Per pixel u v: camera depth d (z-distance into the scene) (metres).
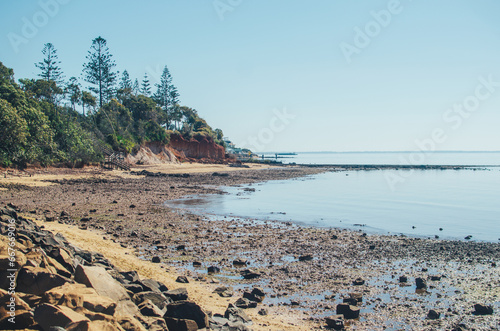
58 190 37.03
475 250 18.69
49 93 72.19
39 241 10.05
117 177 56.12
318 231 23.03
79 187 41.22
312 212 31.70
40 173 47.22
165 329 7.47
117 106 90.31
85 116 80.31
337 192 50.09
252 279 13.46
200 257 16.05
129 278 10.29
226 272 14.20
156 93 119.88
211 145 125.38
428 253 17.94
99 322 6.12
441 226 26.12
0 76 53.16
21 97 50.56
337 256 17.00
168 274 13.37
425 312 10.90
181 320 7.92
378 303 11.51
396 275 14.38
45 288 7.21
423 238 21.80
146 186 47.78
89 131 72.81
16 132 43.22
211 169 95.81
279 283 13.14
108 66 87.06
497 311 11.04
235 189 50.91
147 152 94.00
